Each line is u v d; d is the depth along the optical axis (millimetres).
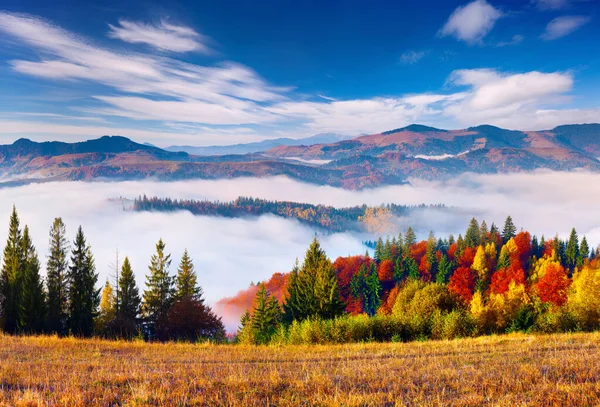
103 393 9547
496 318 31031
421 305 34719
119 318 44312
